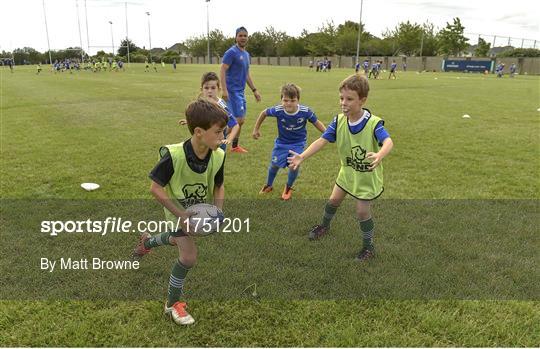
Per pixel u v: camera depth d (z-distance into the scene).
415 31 69.31
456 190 5.09
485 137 8.26
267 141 7.90
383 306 2.83
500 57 52.94
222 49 86.69
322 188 5.18
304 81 26.55
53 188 5.01
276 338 2.54
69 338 2.51
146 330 2.59
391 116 11.10
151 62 72.94
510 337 2.55
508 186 5.26
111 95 16.64
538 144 7.62
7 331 2.56
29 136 8.05
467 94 18.19
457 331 2.59
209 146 2.41
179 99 15.12
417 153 6.92
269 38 86.50
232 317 2.73
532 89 21.41
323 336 2.56
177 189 2.59
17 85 22.66
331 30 80.38
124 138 7.96
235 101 6.63
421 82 27.30
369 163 3.25
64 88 20.44
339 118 3.42
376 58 59.12
